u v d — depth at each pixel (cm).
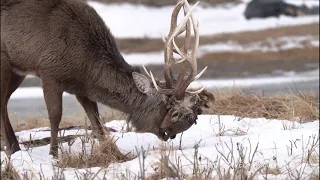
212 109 1811
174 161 1274
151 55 3816
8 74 1502
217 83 2956
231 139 1331
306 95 1955
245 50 3859
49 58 1447
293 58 3697
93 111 1516
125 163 1298
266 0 4569
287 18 4466
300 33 4141
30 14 1463
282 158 1256
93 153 1365
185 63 1388
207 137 1497
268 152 1297
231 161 1220
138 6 4747
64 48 1444
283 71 3375
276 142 1359
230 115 1744
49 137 1608
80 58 1444
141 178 1134
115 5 4753
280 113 1736
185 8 1391
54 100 1459
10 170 1245
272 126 1557
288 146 1325
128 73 1461
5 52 1490
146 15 4603
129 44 4041
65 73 1452
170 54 1388
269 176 1160
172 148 1351
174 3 4809
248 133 1490
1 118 1512
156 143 1493
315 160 1227
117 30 4316
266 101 1847
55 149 1431
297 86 2812
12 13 1475
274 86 2834
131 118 1470
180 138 1440
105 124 1711
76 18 1455
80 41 1443
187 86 1386
